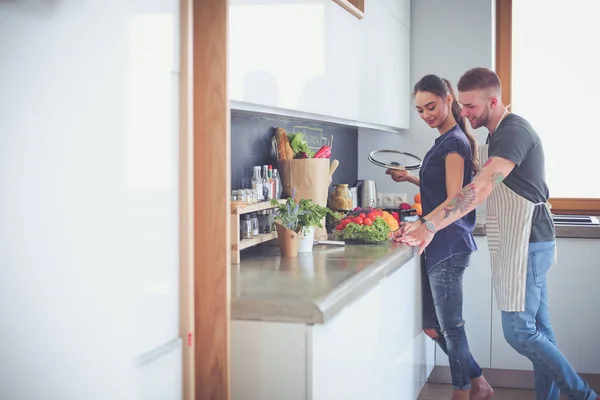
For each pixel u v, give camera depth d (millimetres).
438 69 4633
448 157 3371
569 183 4801
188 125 1832
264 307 2041
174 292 1833
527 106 4824
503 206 3303
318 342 2068
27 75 1379
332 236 3578
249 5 2373
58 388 1481
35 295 1425
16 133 1365
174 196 1819
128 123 1620
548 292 4121
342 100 3275
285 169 3221
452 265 3469
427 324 3795
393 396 3092
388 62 4086
